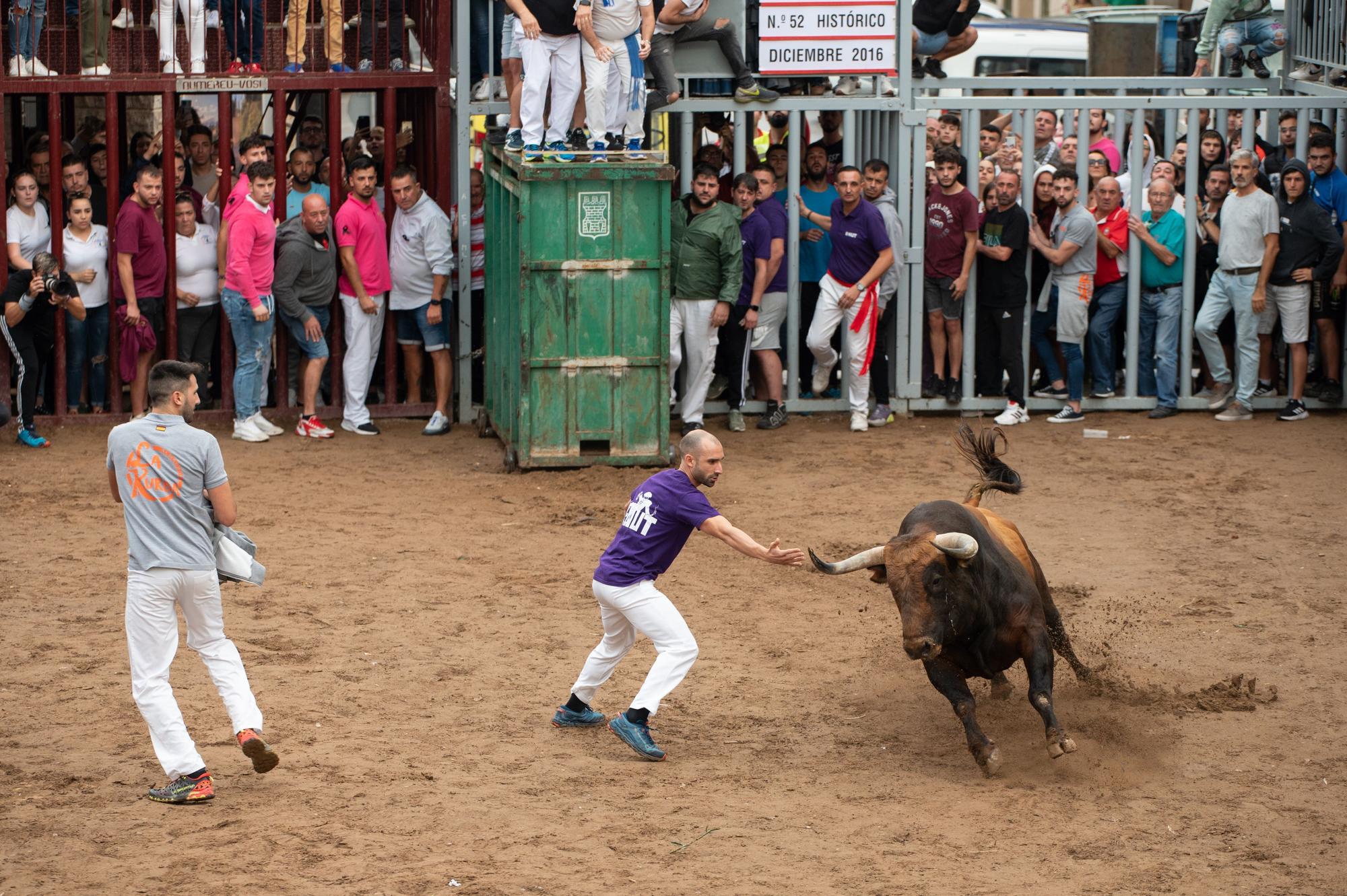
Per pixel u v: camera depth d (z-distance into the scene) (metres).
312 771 9.24
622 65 16.75
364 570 13.47
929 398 19.97
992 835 8.42
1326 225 18.58
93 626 11.90
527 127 16.59
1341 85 20.55
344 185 19.56
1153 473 16.95
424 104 19.88
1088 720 10.18
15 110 19.50
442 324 18.77
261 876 7.79
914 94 21.38
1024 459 17.61
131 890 7.63
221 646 8.98
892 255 18.50
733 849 8.21
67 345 18.59
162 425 8.74
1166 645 11.77
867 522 15.05
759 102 18.97
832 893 7.67
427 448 18.11
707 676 11.15
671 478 9.60
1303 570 13.57
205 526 8.80
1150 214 19.42
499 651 11.59
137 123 23.56
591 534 14.69
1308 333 19.12
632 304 16.56
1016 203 18.81
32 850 8.09
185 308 18.55
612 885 7.74
